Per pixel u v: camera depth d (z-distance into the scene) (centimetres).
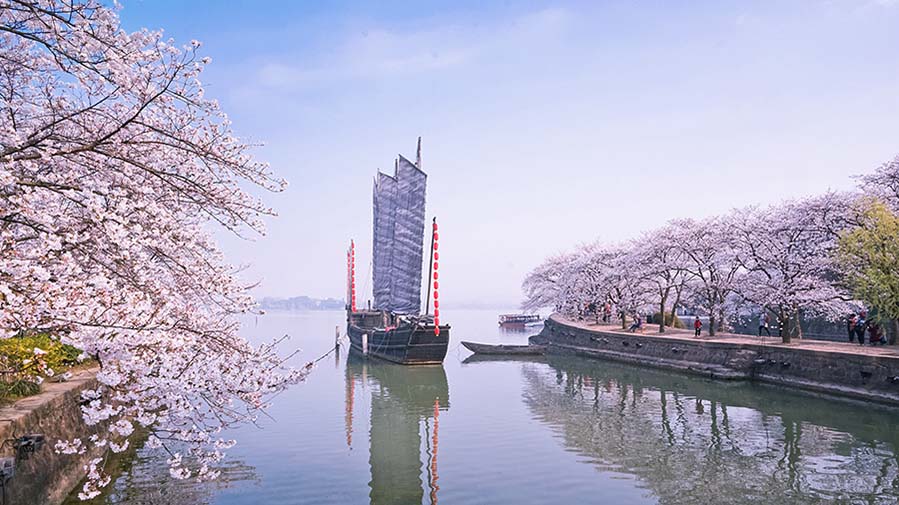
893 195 3175
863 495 1352
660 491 1393
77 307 682
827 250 3281
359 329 5700
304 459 1653
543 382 3412
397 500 1320
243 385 957
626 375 3672
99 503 1238
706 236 4162
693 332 4772
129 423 833
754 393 2798
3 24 773
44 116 868
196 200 955
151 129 844
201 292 959
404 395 2944
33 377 1158
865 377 2450
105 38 754
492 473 1536
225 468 1536
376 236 6656
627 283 5081
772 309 3522
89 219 747
